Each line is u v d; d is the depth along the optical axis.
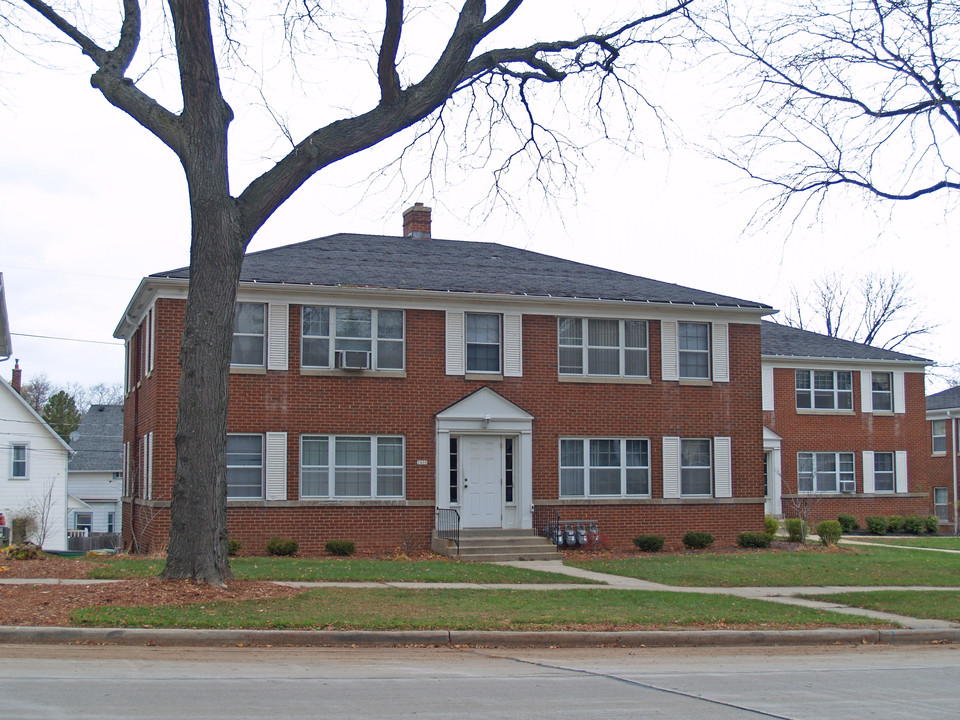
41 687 8.70
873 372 38.91
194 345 14.44
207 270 14.53
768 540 26.94
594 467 26.64
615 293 27.34
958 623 14.64
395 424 24.89
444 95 15.91
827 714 8.59
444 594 15.83
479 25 15.98
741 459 27.92
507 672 10.37
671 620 13.83
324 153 15.25
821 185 17.84
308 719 7.76
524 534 25.42
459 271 27.59
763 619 14.25
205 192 14.52
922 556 24.64
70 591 14.06
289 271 25.08
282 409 24.05
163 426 23.05
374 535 24.52
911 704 9.15
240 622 12.17
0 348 27.47
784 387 37.41
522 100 17.95
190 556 14.29
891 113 17.30
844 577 19.80
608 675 10.36
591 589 17.14
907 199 17.72
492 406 25.62
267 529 23.70
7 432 40.75
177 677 9.38
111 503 51.56
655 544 25.62
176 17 14.23
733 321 28.30
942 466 46.75
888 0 16.42
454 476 25.55
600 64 17.70
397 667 10.46
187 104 14.61
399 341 25.22
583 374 26.67
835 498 37.59
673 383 27.44
